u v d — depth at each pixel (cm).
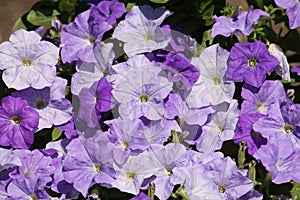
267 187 97
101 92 96
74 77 100
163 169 95
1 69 99
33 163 97
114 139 94
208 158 95
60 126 99
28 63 100
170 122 96
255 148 96
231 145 101
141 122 95
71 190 95
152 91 97
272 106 98
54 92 100
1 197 96
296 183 96
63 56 101
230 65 99
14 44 100
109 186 93
